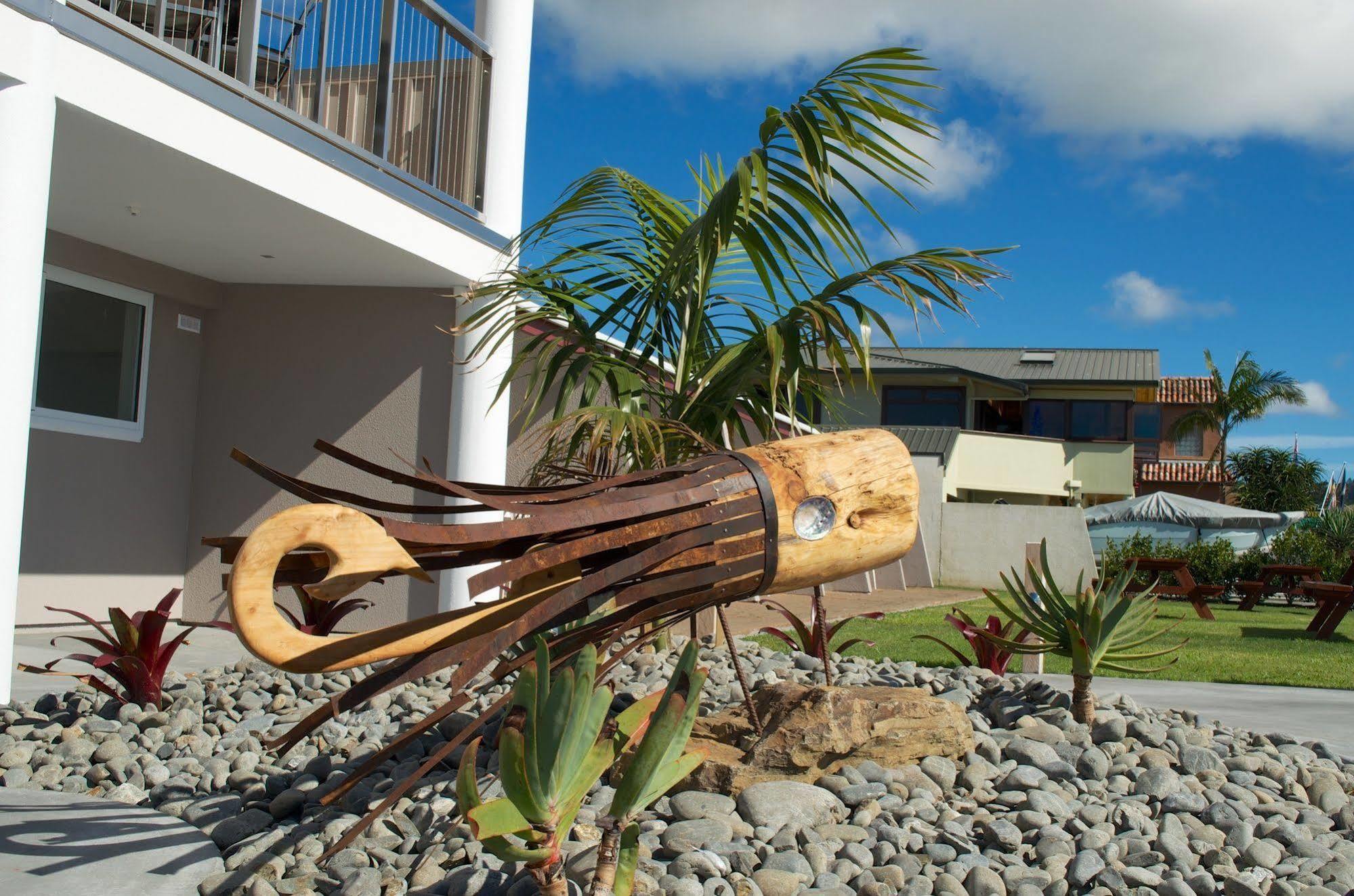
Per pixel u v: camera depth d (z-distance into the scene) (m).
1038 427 31.30
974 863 2.85
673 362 5.12
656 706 2.29
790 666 5.71
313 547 2.08
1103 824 3.19
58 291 7.64
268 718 4.40
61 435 7.68
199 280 8.63
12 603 4.60
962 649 8.24
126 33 5.28
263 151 6.11
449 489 2.30
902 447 2.97
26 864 2.74
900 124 4.41
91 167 5.92
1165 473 38.47
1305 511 32.38
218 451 8.70
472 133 8.05
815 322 4.16
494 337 7.96
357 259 7.62
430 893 2.60
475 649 2.20
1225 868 2.85
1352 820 3.41
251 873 2.70
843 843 2.94
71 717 4.41
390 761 3.70
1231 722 5.41
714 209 4.41
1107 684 6.95
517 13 8.07
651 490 2.56
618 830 2.06
